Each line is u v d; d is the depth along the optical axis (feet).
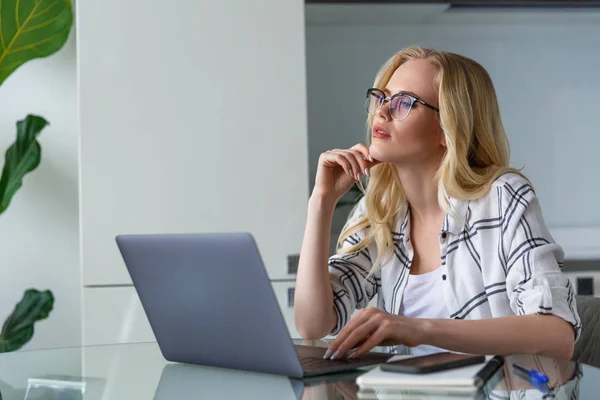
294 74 9.35
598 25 11.62
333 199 5.59
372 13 10.46
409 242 5.72
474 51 11.54
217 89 9.25
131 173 9.13
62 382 3.98
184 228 9.18
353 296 5.77
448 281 5.38
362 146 5.61
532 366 3.91
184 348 4.26
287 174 9.32
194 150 9.21
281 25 9.33
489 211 5.32
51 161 10.55
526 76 11.64
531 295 4.69
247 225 9.27
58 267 10.55
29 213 10.52
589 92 11.78
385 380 3.47
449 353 3.96
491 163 5.63
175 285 4.03
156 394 3.61
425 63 5.50
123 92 9.14
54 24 9.59
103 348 5.13
